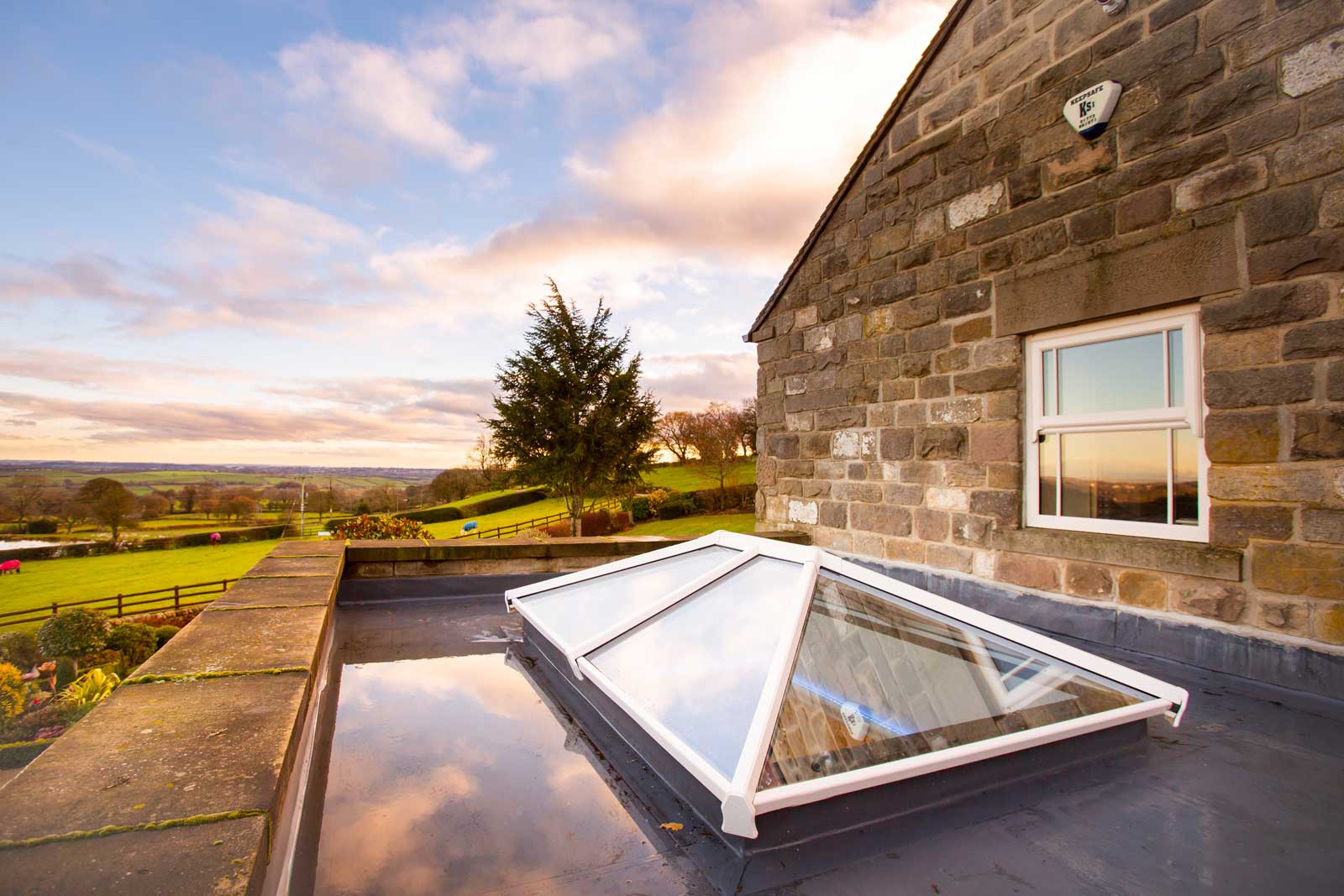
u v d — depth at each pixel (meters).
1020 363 4.50
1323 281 2.99
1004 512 4.52
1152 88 3.70
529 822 1.59
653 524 34.59
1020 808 1.73
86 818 1.04
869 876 1.40
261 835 1.02
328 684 2.68
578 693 2.51
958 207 4.89
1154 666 3.39
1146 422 3.80
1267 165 3.20
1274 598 3.11
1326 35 3.00
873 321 5.61
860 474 5.71
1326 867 1.51
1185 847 1.57
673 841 1.51
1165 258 3.61
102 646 10.75
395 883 1.32
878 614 2.06
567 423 27.98
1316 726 2.47
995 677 1.99
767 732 1.46
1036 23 4.35
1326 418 2.97
